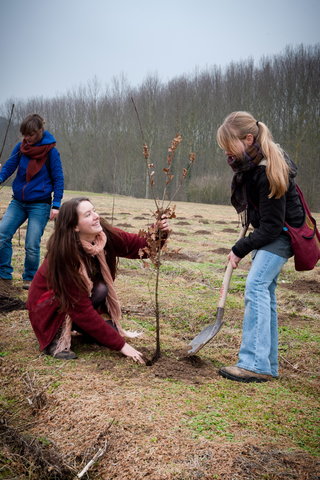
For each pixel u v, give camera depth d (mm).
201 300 5074
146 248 3188
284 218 2869
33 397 2719
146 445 2174
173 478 1958
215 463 2043
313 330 4285
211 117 36875
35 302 3305
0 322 4062
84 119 42719
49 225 11203
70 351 3309
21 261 6656
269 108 33938
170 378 2980
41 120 4934
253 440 2234
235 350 3695
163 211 3160
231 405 2621
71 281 3055
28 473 2217
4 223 5133
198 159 37312
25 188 5047
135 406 2533
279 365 3465
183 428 2312
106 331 3197
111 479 2066
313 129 31406
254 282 2992
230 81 37375
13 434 2434
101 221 3404
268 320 3014
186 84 39375
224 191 34125
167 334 3986
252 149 2809
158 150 37906
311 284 6188
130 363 3172
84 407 2541
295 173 2908
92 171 41812
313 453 2162
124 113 39906
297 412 2598
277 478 1966
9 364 3148
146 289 5484
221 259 7691
